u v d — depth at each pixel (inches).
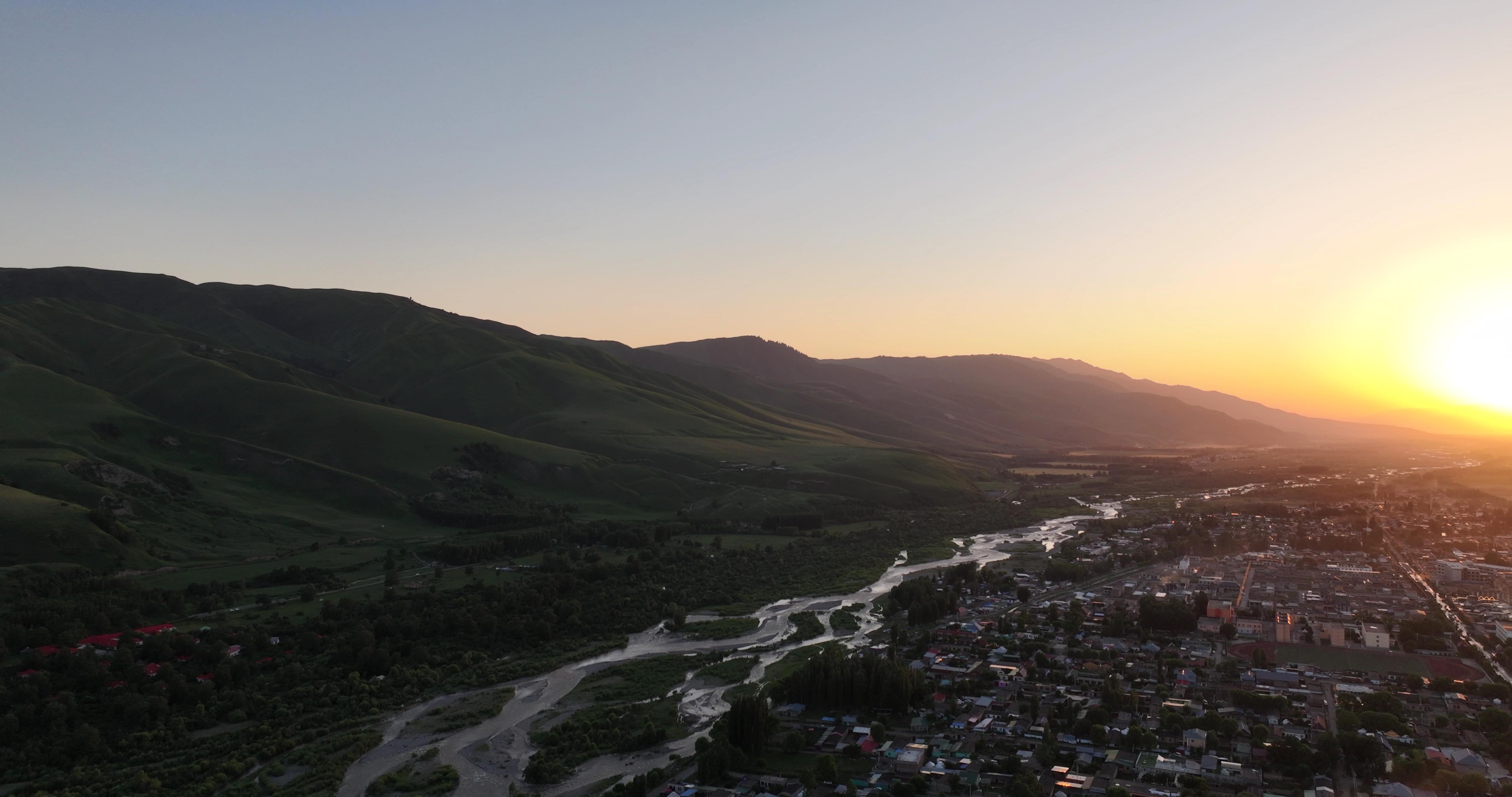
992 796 6392.7
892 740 7401.6
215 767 7293.3
